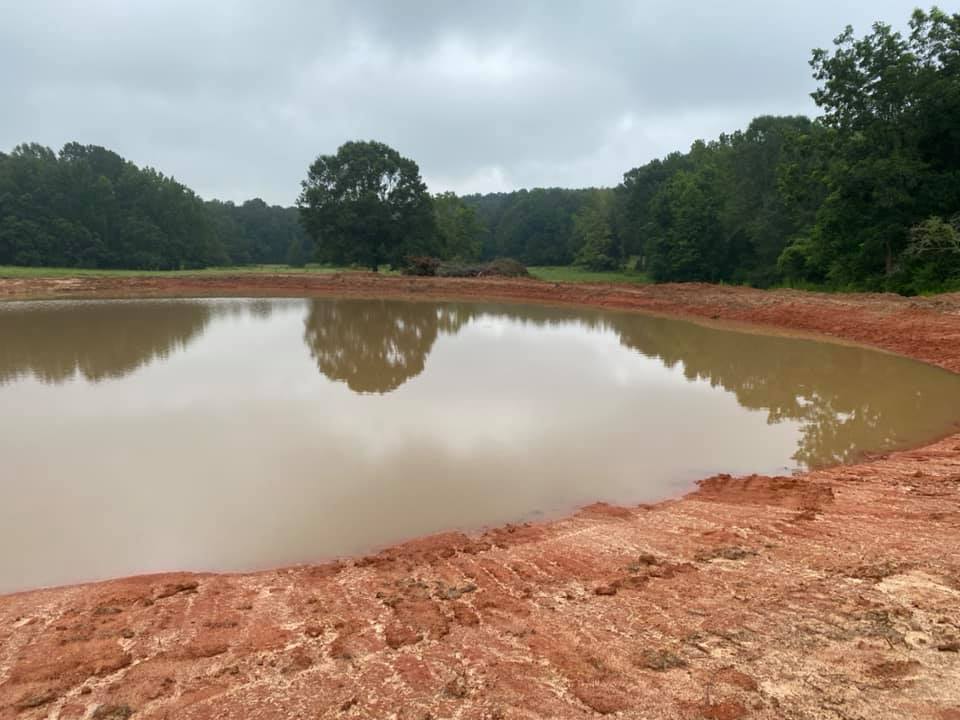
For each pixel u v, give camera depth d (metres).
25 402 13.03
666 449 10.43
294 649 4.71
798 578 5.44
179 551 7.00
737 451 10.34
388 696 3.98
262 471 9.30
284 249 114.12
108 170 82.88
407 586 5.95
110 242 76.06
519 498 8.46
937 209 28.55
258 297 41.62
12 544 7.10
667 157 69.69
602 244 76.25
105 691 4.15
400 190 58.66
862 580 5.19
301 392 14.18
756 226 45.66
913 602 4.65
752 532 6.89
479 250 86.00
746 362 18.23
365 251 57.56
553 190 117.62
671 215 54.19
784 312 26.80
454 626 5.06
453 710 3.78
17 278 41.97
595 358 18.98
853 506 7.45
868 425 11.74
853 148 29.72
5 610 5.59
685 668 4.07
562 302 38.84
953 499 7.39
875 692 3.59
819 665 3.93
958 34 27.52
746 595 5.19
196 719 3.79
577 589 5.70
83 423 11.59
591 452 10.26
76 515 7.85
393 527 7.61
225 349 20.06
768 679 3.84
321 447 10.38
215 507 8.10
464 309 34.97
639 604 5.21
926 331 19.73
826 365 17.66
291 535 7.39
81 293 41.66
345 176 56.34
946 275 26.64
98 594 5.90
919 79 27.44
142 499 8.34
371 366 17.45
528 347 21.19
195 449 10.23
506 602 5.49
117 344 20.77
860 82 29.25
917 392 14.27
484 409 12.81
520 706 3.78
